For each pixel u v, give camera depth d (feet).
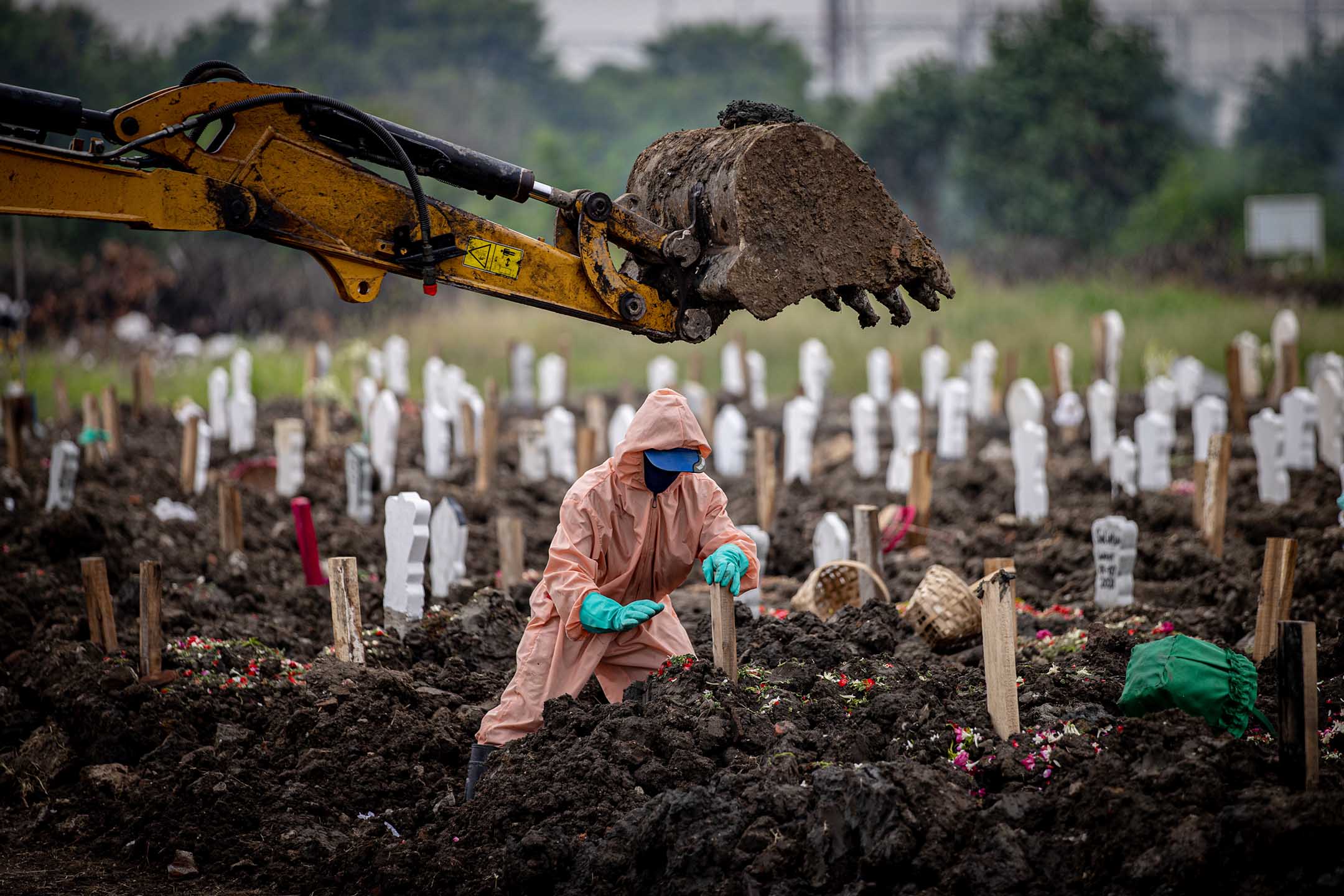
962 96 327.06
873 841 33.06
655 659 42.14
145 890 37.52
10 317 164.86
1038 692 42.60
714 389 163.22
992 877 32.09
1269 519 72.49
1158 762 33.65
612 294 40.09
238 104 36.14
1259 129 443.73
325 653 50.70
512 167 39.55
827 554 62.23
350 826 40.19
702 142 40.65
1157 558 66.85
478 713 45.78
